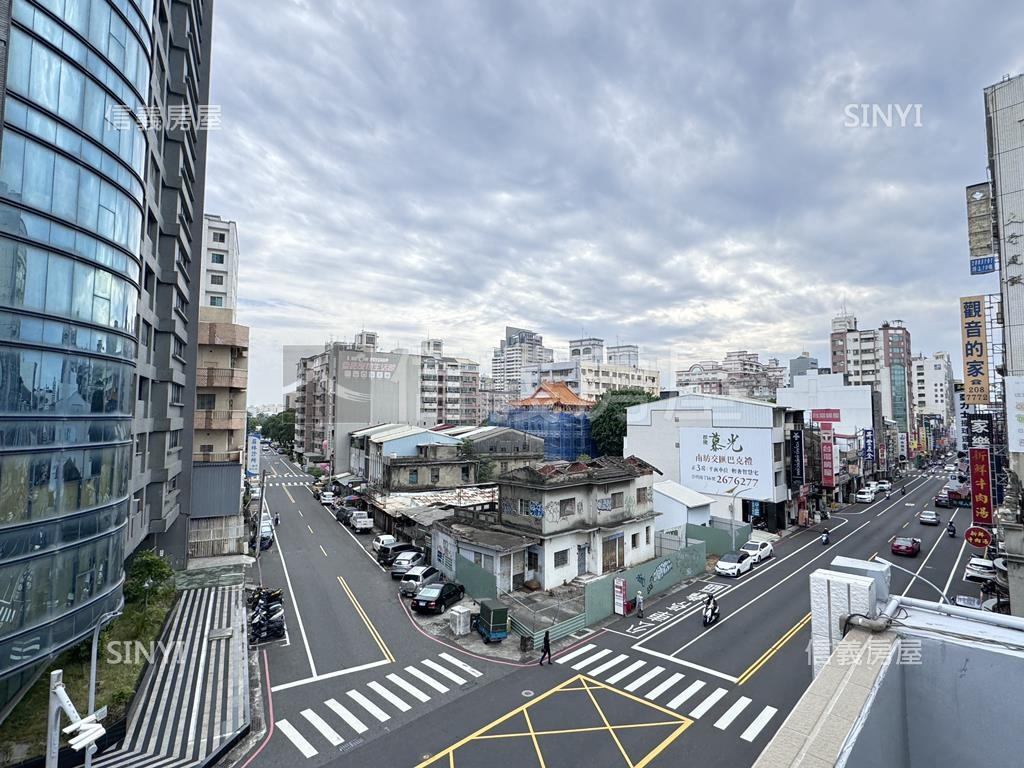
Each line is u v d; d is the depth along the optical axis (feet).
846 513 173.27
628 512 107.65
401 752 48.39
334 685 60.54
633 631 76.33
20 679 50.03
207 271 198.49
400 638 73.46
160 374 91.86
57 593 45.29
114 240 53.62
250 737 50.72
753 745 49.14
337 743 49.78
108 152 52.75
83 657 57.93
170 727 51.03
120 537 54.80
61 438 46.44
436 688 59.82
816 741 14.51
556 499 94.43
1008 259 73.97
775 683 60.49
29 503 43.24
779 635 74.18
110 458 52.70
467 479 162.09
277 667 64.80
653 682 60.95
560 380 328.29
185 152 99.35
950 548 126.41
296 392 332.19
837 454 182.91
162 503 90.22
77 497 47.96
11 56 42.91
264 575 102.42
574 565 97.04
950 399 421.59
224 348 139.74
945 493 187.42
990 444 91.45
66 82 47.83
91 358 50.16
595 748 48.83
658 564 94.07
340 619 80.23
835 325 341.21
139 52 58.18
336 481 207.82
